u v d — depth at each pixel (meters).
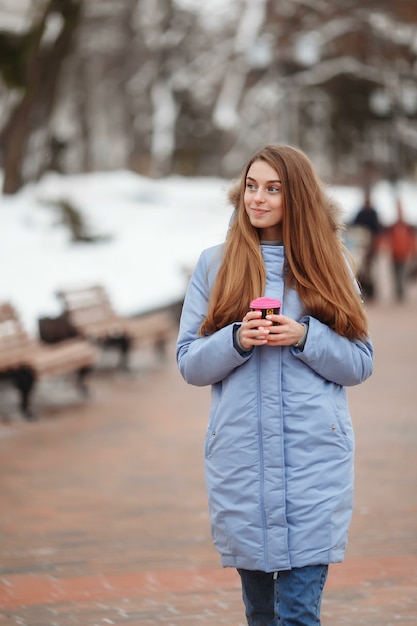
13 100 32.41
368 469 10.49
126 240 31.11
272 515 4.79
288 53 43.31
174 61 63.03
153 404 14.75
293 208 4.90
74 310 16.88
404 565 7.36
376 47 63.75
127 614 6.46
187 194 44.28
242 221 4.99
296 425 4.82
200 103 65.00
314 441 4.82
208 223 36.31
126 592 6.89
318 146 68.12
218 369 4.84
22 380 13.60
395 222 28.92
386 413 13.60
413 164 69.38
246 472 4.82
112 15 59.25
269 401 4.82
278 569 4.79
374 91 64.50
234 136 65.19
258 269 4.93
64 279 24.86
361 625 6.21
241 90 64.38
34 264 25.80
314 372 4.89
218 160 65.62
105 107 64.75
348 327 4.91
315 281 4.89
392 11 61.81
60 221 28.89
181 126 65.00
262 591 5.04
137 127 64.12
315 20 62.72
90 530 8.45
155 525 8.57
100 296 18.14
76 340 16.53
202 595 6.80
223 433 4.87
